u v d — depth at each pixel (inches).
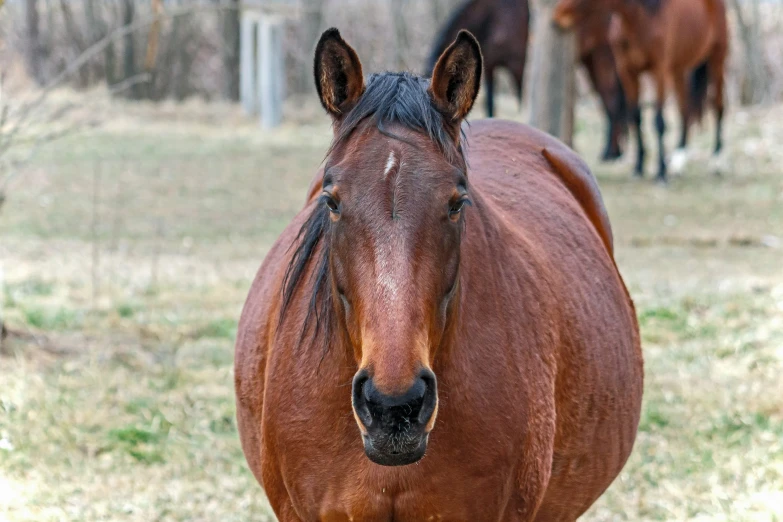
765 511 261.4
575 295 178.4
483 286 151.1
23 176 789.2
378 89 139.6
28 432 307.0
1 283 470.3
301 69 1483.8
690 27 818.8
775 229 653.9
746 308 458.3
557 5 599.2
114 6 1339.8
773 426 322.3
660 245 605.0
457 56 140.6
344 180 131.6
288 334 154.5
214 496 273.3
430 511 145.1
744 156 929.5
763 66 1302.9
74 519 255.4
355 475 144.3
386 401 119.2
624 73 838.5
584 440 174.4
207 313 449.1
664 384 363.6
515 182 197.3
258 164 911.7
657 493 277.0
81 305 452.4
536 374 154.6
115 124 1074.1
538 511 177.2
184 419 323.0
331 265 137.6
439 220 129.6
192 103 1314.0
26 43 1263.5
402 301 123.5
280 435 151.0
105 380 353.7
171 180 818.8
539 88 609.9
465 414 143.2
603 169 895.1
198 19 1413.6
